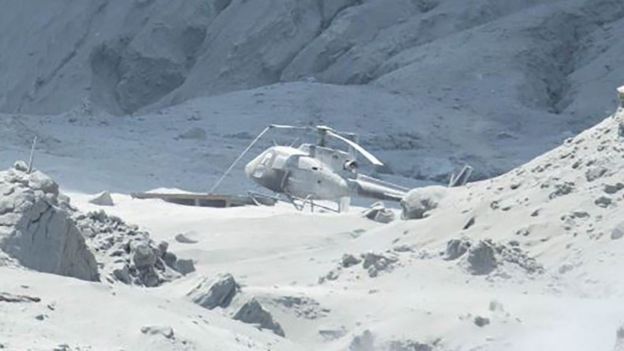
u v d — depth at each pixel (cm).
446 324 4925
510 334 4800
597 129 7469
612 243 5944
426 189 8006
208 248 7762
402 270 5850
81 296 4562
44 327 4147
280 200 13088
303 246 7931
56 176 13538
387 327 4972
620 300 5222
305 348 4969
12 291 4481
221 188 14388
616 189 6581
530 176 7294
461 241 6047
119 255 5816
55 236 5075
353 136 13100
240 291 5328
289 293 5462
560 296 5428
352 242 7550
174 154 16400
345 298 5431
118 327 4369
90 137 17075
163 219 9588
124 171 14500
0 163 14200
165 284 5859
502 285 5606
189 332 4441
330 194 12662
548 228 6378
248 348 4503
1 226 5012
